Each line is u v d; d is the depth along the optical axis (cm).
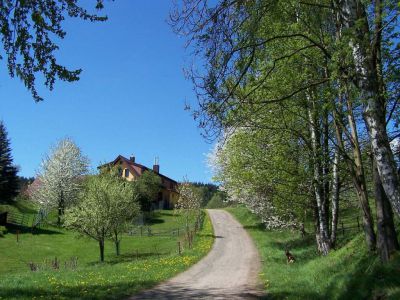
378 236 1186
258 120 1905
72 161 6316
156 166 10462
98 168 4791
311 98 1684
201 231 5047
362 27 908
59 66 1098
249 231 5000
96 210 3578
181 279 2016
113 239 3875
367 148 1747
